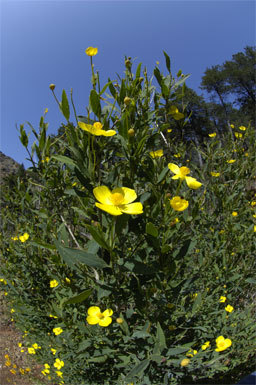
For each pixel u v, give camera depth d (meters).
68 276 0.57
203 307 0.68
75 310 0.64
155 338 0.46
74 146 0.41
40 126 0.54
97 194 0.37
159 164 0.51
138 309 0.50
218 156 0.91
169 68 0.49
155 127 0.51
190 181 0.41
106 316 0.47
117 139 0.47
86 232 0.76
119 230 0.38
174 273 0.50
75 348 0.67
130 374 0.41
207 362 0.58
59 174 0.60
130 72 0.52
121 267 0.43
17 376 0.94
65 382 0.79
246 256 0.84
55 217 0.67
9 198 0.94
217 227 0.90
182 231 0.48
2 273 0.94
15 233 0.95
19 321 1.07
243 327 0.69
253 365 0.72
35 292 0.86
